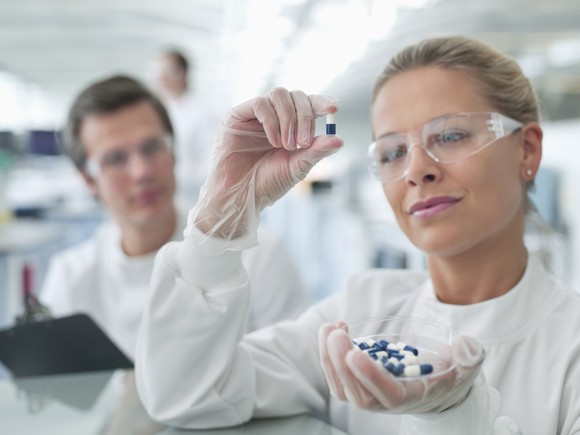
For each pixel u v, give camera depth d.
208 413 0.91
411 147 0.95
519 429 0.79
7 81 9.40
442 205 0.93
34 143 6.21
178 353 0.90
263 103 0.81
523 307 0.95
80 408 0.97
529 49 4.12
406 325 0.80
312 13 3.87
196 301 0.89
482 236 0.94
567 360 0.88
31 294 1.30
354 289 1.19
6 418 0.92
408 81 0.99
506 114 0.98
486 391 0.75
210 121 5.22
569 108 3.96
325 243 5.49
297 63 5.74
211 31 6.05
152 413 0.92
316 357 1.13
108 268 1.81
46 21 6.10
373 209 4.21
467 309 0.98
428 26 3.85
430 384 0.62
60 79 9.97
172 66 5.11
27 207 4.82
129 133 1.65
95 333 1.22
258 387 0.99
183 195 5.13
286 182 0.84
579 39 3.97
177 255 0.93
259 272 1.68
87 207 5.25
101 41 7.06
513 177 0.96
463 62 0.98
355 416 1.03
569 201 3.05
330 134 0.80
